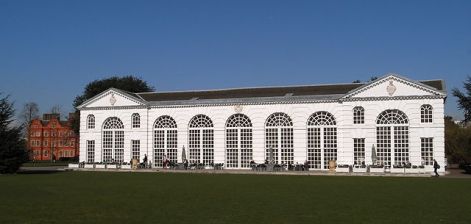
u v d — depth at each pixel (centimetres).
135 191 3353
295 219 2122
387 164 6128
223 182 4244
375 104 6188
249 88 7481
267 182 4250
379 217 2181
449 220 2108
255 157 6688
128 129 7288
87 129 7506
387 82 6153
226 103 6850
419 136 6019
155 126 7206
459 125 9475
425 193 3228
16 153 5791
